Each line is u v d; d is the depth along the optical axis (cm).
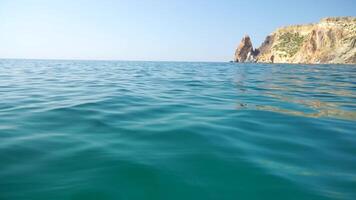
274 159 456
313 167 427
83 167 410
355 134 595
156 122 672
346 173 407
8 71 2683
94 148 487
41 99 989
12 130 591
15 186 353
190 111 809
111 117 717
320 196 344
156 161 436
